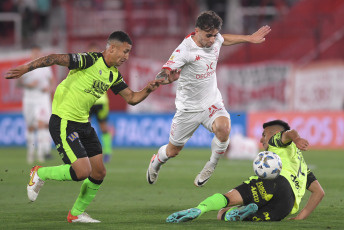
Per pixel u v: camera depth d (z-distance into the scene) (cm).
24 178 3756
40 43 7025
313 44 6831
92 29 7256
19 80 4897
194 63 2478
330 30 6925
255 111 6397
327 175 3953
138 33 6838
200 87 2548
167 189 3291
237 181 3656
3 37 7825
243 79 6406
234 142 5553
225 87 6444
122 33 2138
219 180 3712
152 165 2834
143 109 6675
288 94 6347
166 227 2009
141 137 6638
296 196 2091
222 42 2545
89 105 2161
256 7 7988
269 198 2066
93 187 2186
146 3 7862
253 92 6400
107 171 4269
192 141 6706
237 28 7831
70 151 2100
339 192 3105
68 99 2131
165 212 2466
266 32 2609
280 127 2167
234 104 6438
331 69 6334
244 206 2067
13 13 7900
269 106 6394
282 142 2091
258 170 2025
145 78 6475
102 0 7844
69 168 2117
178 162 5000
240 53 6862
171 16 7819
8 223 2156
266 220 2092
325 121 6312
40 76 4906
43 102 4928
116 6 7862
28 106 4900
